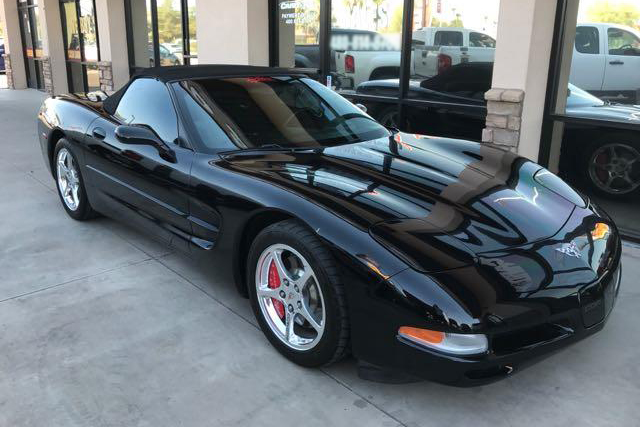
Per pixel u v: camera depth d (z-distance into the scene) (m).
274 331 2.83
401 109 6.30
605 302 2.54
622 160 4.72
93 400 2.51
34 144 8.16
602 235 2.79
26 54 16.03
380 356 2.35
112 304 3.38
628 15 4.43
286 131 3.51
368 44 6.50
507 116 4.92
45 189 5.83
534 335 2.30
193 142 3.35
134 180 3.73
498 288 2.23
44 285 3.63
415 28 5.99
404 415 2.42
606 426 2.37
